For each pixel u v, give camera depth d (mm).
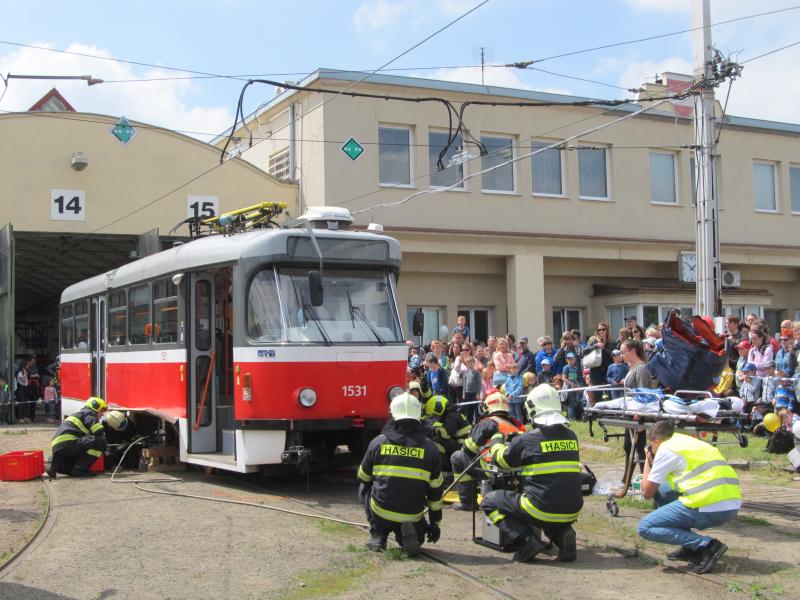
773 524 8984
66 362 19812
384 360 11445
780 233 29453
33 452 13156
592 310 26844
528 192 25578
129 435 14234
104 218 23641
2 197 22797
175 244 14898
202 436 12469
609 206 26703
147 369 13953
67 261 29953
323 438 12555
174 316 12984
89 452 13164
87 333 18156
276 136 26188
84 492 11672
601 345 15688
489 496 8109
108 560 7992
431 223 24312
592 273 26828
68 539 8844
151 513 10086
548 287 26391
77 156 23125
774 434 12875
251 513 10047
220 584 7211
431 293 24844
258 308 11203
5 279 23141
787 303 30328
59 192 23250
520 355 17172
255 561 7898
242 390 11133
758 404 14398
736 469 12188
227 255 11648
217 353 12617
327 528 9172
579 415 17250
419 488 7910
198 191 24375
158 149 24156
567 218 26094
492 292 25609
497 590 6910
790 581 6961
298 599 6789
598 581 7141
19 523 9711
